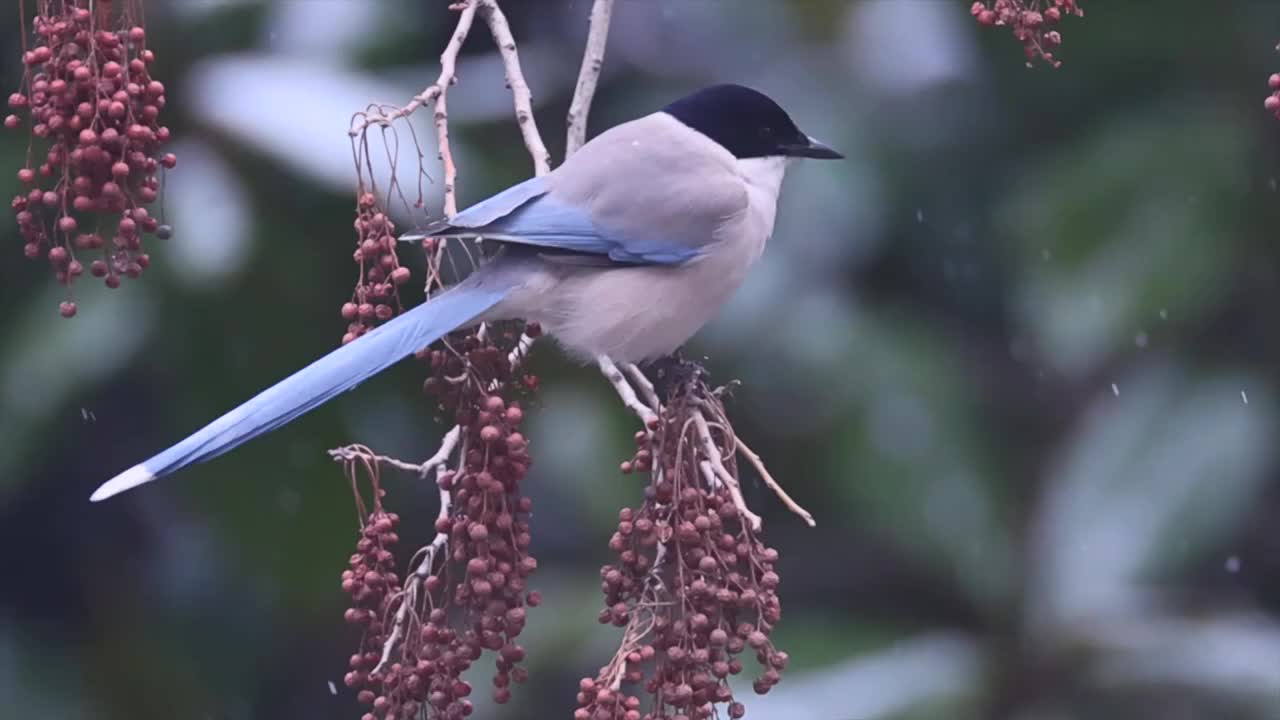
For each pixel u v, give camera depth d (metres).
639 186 8.54
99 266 6.93
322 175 10.80
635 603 6.71
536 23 13.61
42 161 11.58
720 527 6.69
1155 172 12.60
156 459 6.86
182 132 11.36
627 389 7.68
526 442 6.77
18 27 11.77
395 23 12.34
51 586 12.99
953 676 11.95
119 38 6.91
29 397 11.39
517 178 11.80
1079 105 13.20
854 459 12.55
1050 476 13.10
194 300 11.49
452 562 6.80
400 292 11.36
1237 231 12.56
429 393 6.98
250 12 11.63
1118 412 12.83
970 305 13.73
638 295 8.47
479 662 12.47
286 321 11.70
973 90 13.24
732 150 9.05
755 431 12.77
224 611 12.86
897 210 13.28
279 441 11.98
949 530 12.38
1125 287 12.42
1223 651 11.98
